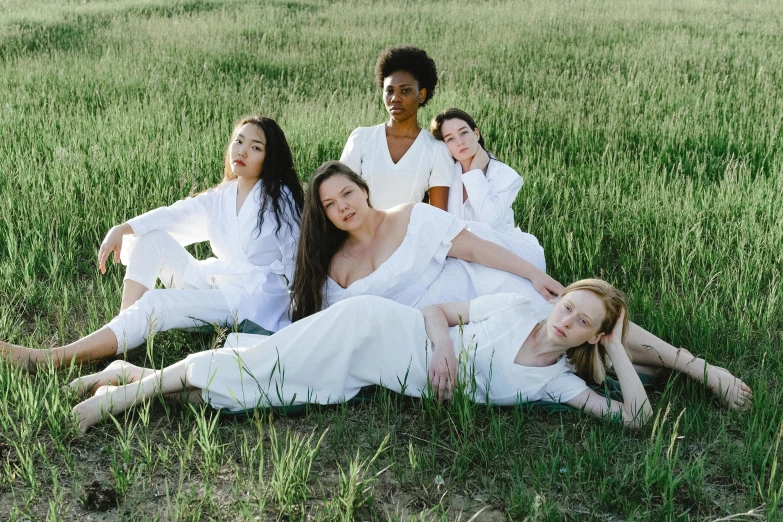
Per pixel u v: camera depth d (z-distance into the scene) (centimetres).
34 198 520
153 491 266
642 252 488
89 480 271
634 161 675
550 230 512
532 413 325
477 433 306
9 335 368
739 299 402
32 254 442
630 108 830
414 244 364
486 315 333
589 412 316
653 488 271
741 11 1684
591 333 309
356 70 1098
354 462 265
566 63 1138
